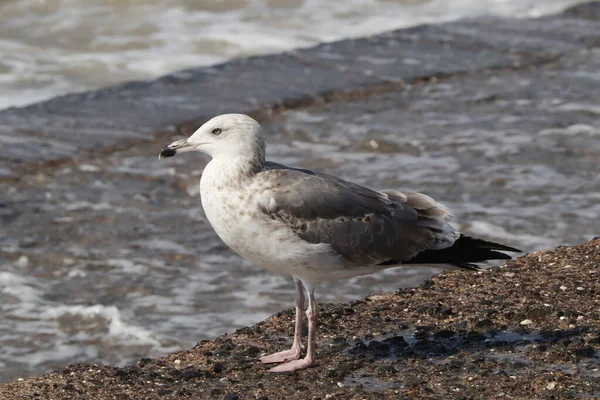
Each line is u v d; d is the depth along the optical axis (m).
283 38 24.03
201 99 18.97
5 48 22.56
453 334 9.70
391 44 22.27
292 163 16.22
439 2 26.67
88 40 23.33
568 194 15.07
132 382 9.11
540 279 10.94
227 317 12.25
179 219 14.66
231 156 9.03
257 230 8.92
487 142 17.00
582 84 19.92
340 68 20.70
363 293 12.70
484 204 14.73
